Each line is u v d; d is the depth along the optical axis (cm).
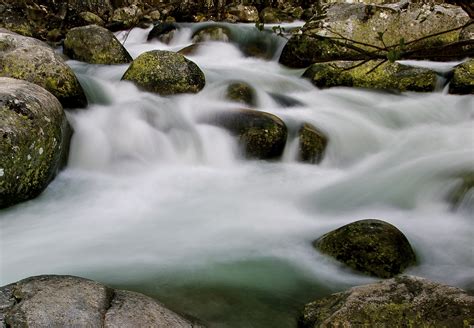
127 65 935
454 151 705
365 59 224
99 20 1350
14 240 479
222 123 702
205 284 405
